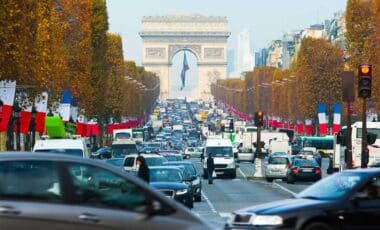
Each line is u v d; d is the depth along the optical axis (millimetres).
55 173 46625
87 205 46406
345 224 64875
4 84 150375
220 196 155250
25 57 146500
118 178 47500
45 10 199750
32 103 185750
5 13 134000
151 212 47000
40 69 175125
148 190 47625
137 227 46594
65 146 128875
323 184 68688
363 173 67188
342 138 131000
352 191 65938
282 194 159625
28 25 155625
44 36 190750
